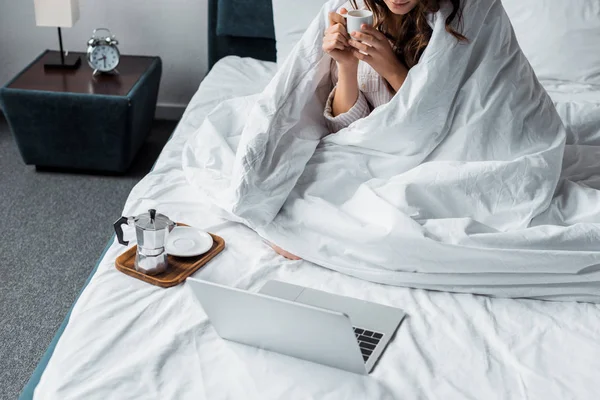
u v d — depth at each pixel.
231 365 1.44
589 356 1.49
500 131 1.89
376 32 1.84
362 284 1.72
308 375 1.42
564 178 1.95
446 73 1.84
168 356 1.45
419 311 1.62
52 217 2.72
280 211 1.89
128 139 2.89
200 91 2.76
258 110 1.93
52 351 1.55
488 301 1.67
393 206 1.75
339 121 2.01
